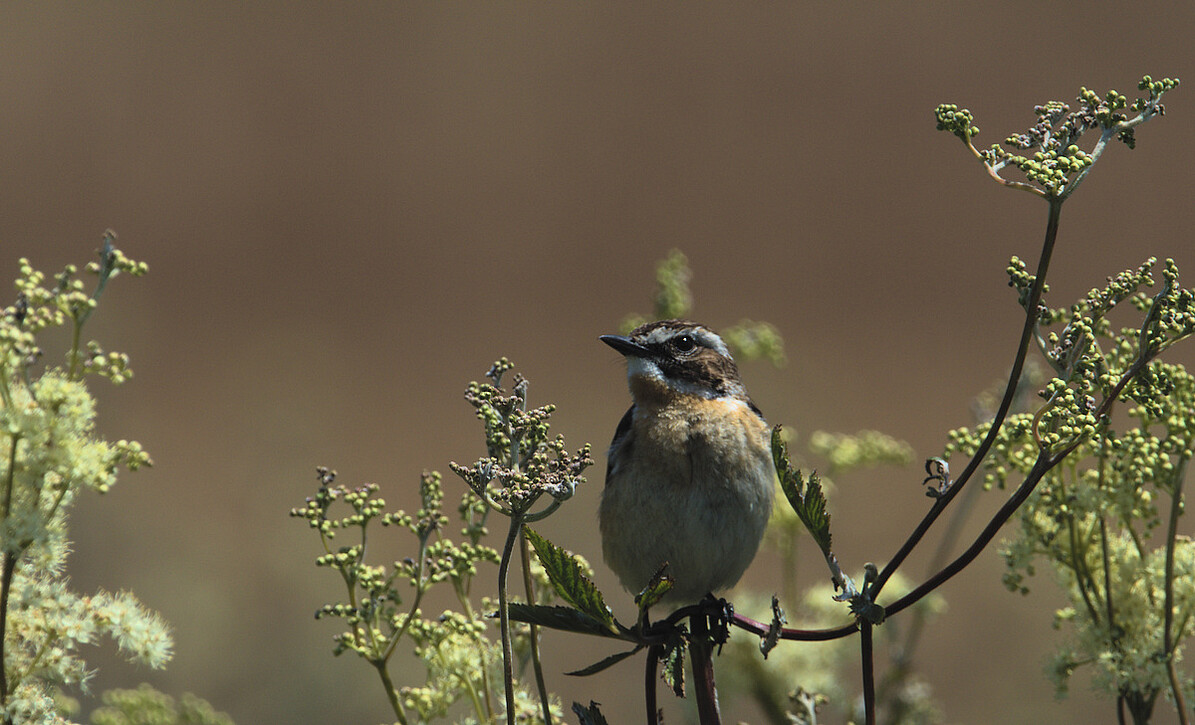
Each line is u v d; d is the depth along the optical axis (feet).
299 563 65.46
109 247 18.89
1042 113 18.65
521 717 22.80
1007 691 57.62
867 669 18.30
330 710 58.59
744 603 37.91
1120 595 22.48
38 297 18.52
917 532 18.19
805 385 103.55
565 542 58.08
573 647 61.31
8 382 18.26
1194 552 22.36
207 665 59.57
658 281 40.42
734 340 40.60
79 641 18.08
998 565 68.08
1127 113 18.47
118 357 18.67
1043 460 18.28
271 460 73.51
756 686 34.78
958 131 18.30
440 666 23.13
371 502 23.48
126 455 18.79
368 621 22.98
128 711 28.22
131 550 65.67
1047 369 39.88
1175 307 18.84
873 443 40.45
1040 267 18.07
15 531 17.40
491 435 20.16
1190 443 21.42
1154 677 21.34
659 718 20.26
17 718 17.47
